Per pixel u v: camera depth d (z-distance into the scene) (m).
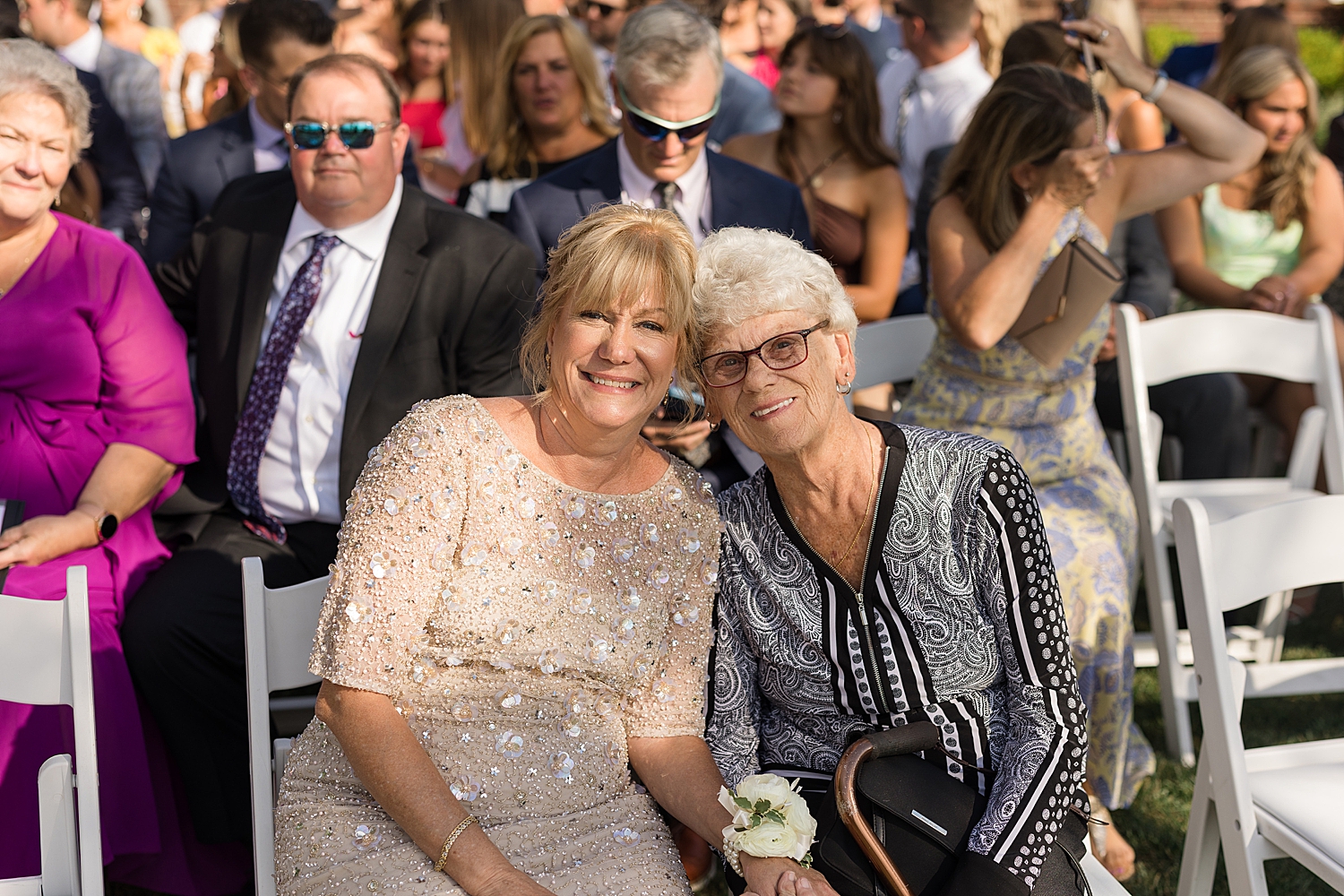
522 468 2.07
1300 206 4.86
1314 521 2.52
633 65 3.50
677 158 3.58
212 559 2.90
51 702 2.08
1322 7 13.34
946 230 3.24
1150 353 3.72
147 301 2.96
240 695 2.77
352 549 1.98
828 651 2.12
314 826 2.01
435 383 3.05
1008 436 3.25
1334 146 5.51
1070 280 3.01
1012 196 3.15
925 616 2.10
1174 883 2.96
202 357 3.14
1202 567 2.36
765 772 2.23
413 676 2.03
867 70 4.37
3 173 2.70
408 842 1.98
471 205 4.58
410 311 3.03
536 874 1.97
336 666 1.94
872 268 4.48
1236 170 3.51
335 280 3.04
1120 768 2.99
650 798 2.17
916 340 3.72
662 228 2.02
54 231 2.92
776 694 2.22
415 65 6.09
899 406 3.86
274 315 3.10
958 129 5.47
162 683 2.70
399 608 1.96
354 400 2.96
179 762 2.75
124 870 2.74
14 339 2.83
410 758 1.95
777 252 2.03
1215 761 2.38
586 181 3.74
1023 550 2.05
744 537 2.18
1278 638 3.85
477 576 2.03
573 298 2.00
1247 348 3.80
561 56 4.45
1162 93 3.45
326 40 4.39
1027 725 2.05
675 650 2.18
